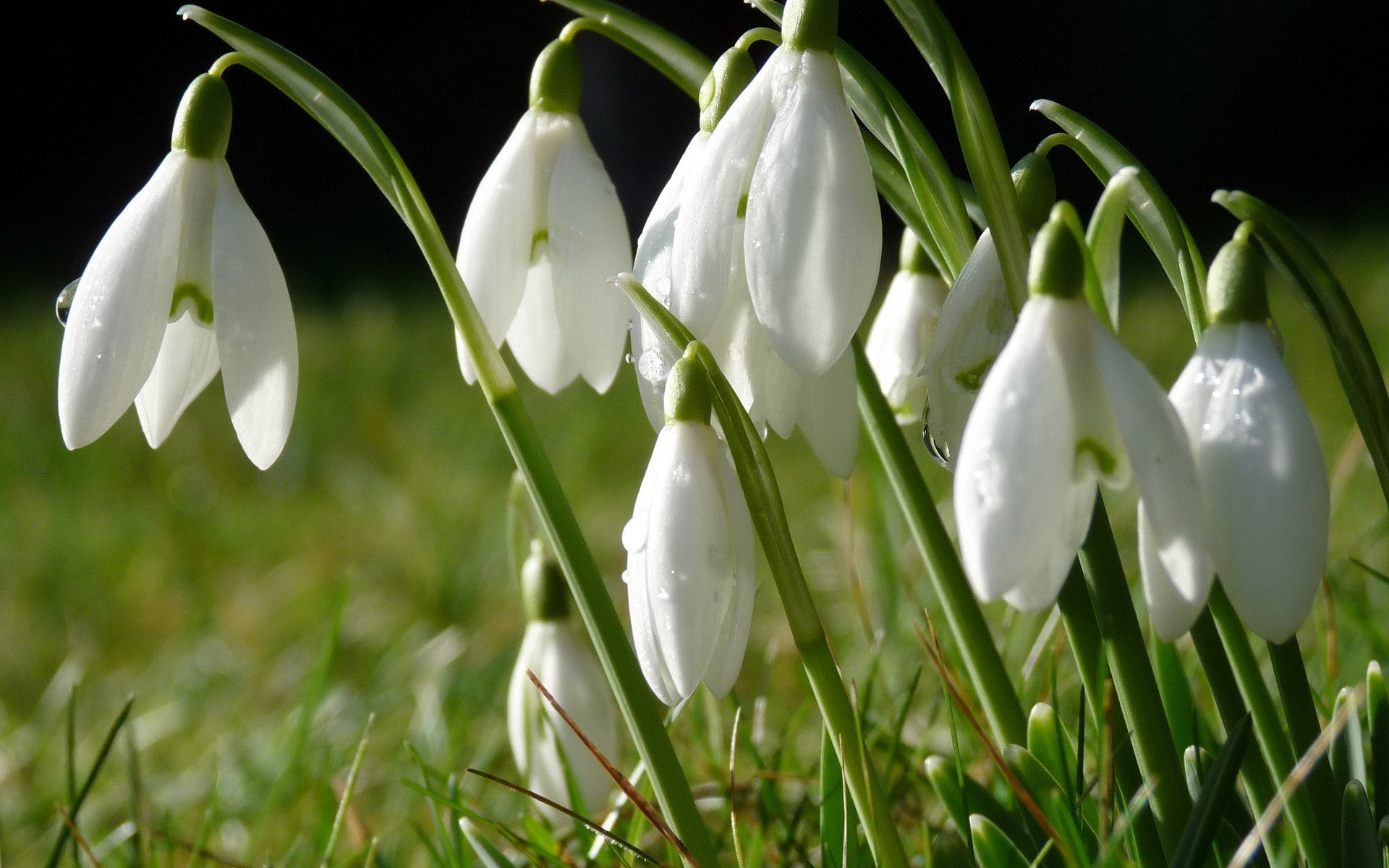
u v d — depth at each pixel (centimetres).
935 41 39
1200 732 44
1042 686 46
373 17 294
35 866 49
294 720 56
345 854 48
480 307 42
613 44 245
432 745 51
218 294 41
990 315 40
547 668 47
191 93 41
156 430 42
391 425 108
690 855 41
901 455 43
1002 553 38
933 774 42
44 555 85
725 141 40
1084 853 41
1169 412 38
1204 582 38
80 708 64
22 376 133
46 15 281
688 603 40
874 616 61
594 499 90
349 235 265
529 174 42
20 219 279
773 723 55
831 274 40
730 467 40
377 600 74
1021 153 283
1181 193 284
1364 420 40
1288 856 40
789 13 40
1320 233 191
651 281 41
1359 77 280
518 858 46
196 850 46
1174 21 286
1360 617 47
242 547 87
